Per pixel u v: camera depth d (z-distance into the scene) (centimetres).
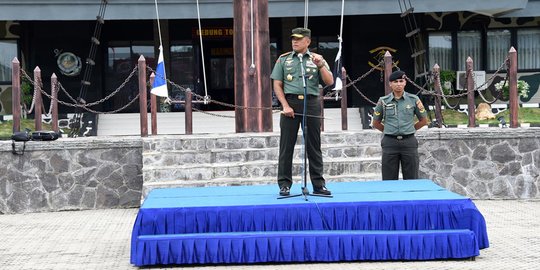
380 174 1194
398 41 2106
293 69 788
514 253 782
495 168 1234
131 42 2169
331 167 1195
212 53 2239
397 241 739
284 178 805
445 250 742
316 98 794
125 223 1048
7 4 1812
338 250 736
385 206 754
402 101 977
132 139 1220
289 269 718
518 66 2130
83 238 929
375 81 2111
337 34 2195
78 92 2066
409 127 972
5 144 1188
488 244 762
